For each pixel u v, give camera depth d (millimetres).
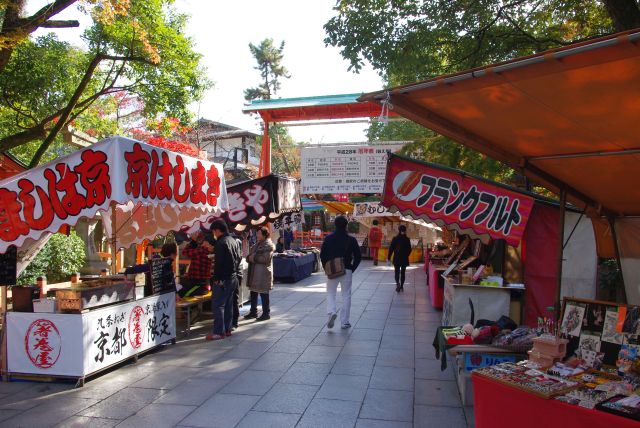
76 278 6723
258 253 8820
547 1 10273
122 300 6055
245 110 13156
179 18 10859
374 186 12859
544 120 3328
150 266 6812
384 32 9352
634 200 5008
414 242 22547
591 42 2273
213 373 5832
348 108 12797
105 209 4938
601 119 3186
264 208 8961
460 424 4410
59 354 5367
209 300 8828
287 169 29734
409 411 4699
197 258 8648
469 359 4828
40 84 9359
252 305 9109
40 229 5109
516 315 7137
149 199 5438
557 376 3641
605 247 6340
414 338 7570
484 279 7160
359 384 5449
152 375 5750
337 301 11062
